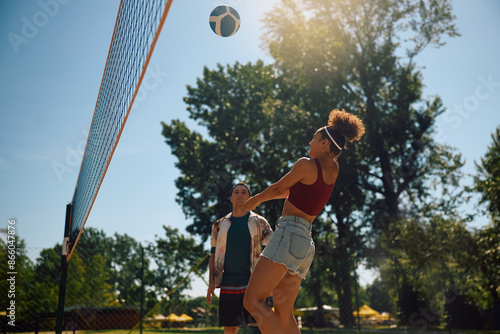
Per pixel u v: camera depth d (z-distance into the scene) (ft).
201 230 88.53
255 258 12.47
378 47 69.46
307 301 98.73
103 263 80.84
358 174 71.20
